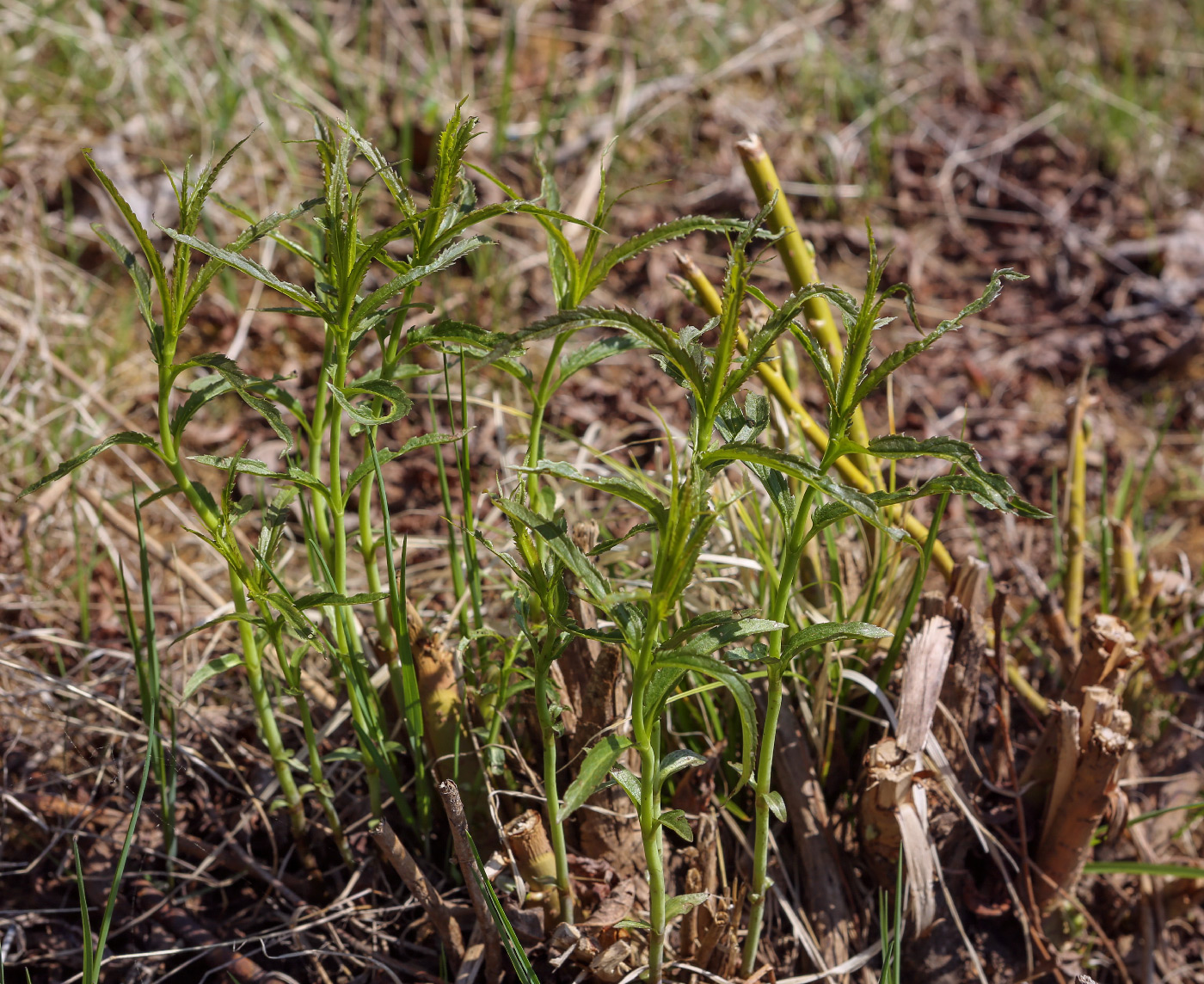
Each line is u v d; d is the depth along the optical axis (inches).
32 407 125.8
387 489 127.0
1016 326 160.7
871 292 51.6
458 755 76.8
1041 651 109.7
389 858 71.4
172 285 63.5
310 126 170.7
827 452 55.2
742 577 95.3
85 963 67.4
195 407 63.8
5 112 158.2
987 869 89.0
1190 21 225.0
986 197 180.2
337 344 63.4
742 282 47.9
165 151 160.1
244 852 89.7
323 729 89.4
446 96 179.5
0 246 144.1
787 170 176.2
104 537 111.5
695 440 56.2
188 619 110.6
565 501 104.3
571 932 70.6
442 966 78.8
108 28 179.0
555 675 80.2
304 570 116.4
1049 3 220.8
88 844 90.0
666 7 206.8
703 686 62.9
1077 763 80.1
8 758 96.4
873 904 86.0
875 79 193.8
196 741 96.8
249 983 79.7
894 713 82.7
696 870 75.4
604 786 77.5
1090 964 89.2
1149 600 98.2
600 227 61.9
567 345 147.5
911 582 90.6
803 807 84.0
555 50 188.7
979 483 51.7
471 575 79.7
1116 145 188.5
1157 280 167.0
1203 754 98.5
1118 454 142.6
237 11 186.7
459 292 151.0
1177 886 91.1
